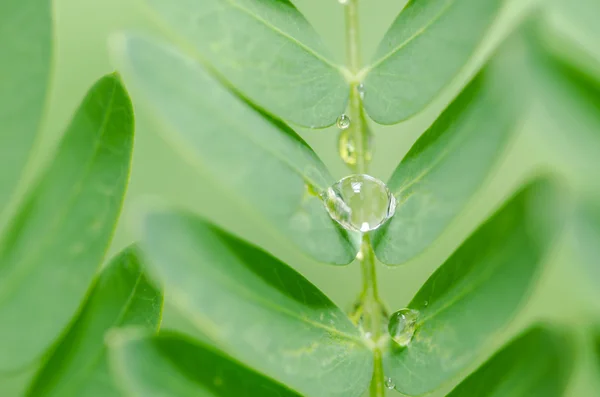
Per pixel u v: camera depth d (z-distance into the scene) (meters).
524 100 0.08
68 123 0.08
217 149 0.07
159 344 0.07
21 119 0.08
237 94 0.08
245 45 0.08
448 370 0.08
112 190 0.08
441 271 0.08
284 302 0.08
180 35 0.08
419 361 0.08
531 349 0.08
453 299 0.08
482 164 0.08
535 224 0.08
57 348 0.08
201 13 0.08
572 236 0.08
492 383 0.08
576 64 0.08
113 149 0.08
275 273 0.08
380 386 0.08
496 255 0.08
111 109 0.08
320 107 0.08
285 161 0.08
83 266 0.08
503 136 0.08
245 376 0.08
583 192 0.08
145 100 0.07
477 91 0.08
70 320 0.08
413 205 0.08
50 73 0.08
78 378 0.08
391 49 0.08
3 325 0.08
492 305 0.08
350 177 0.08
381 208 0.08
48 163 0.08
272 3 0.08
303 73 0.08
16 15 0.08
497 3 0.08
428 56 0.08
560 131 0.08
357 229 0.08
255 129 0.08
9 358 0.08
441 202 0.08
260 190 0.08
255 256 0.08
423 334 0.08
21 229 0.08
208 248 0.07
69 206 0.08
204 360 0.07
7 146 0.08
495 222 0.08
